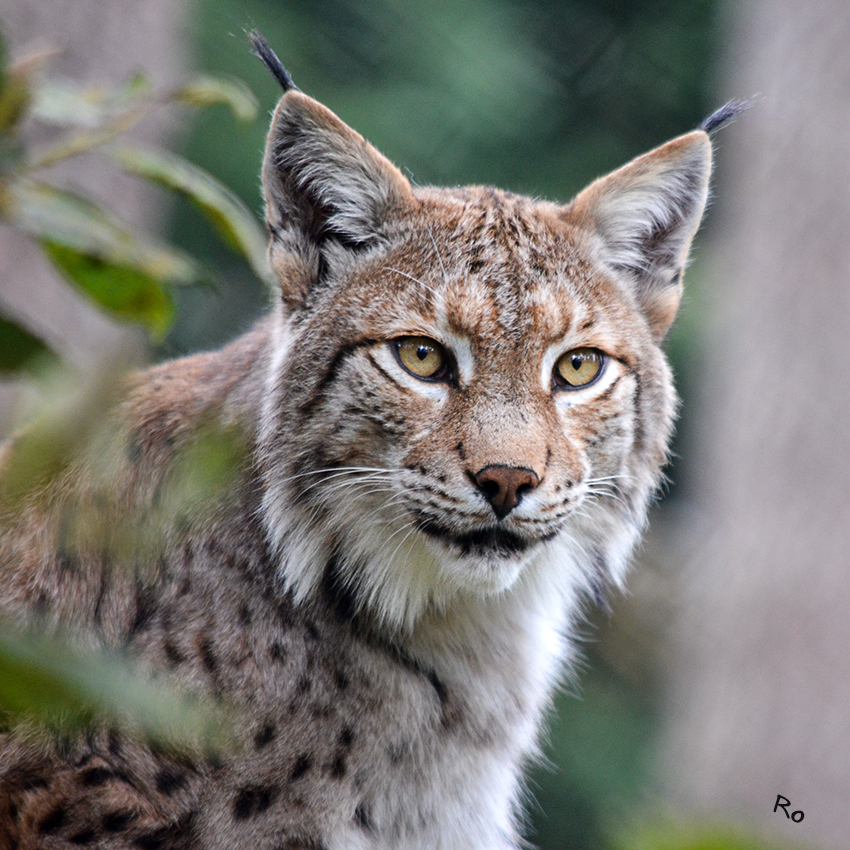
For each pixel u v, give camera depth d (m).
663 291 7.77
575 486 6.82
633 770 18.42
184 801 6.44
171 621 6.68
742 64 17.59
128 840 6.41
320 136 6.98
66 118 3.42
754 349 15.68
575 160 22.00
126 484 6.75
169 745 6.35
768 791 14.59
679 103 23.02
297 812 6.65
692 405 20.44
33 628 6.75
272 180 6.92
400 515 6.76
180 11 12.38
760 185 15.86
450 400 6.72
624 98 22.98
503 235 7.07
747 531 15.41
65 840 6.41
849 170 15.25
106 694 2.52
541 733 8.16
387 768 6.92
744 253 16.02
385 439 6.75
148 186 10.82
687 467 20.95
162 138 10.95
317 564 6.86
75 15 10.09
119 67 10.38
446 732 7.09
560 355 7.00
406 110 20.86
